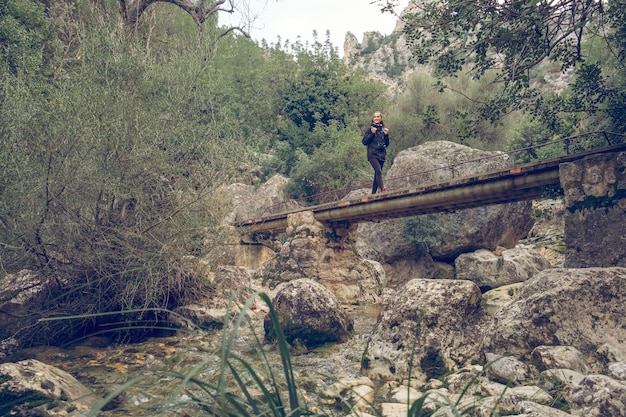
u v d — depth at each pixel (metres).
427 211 12.16
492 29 9.00
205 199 8.70
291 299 7.57
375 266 15.76
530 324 4.90
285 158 30.81
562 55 10.19
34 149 6.97
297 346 7.19
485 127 25.48
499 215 15.97
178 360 6.22
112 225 7.62
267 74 36.03
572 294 4.88
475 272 14.52
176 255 8.11
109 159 7.39
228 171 8.91
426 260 16.72
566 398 3.64
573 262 7.60
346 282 14.68
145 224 7.90
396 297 6.30
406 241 16.64
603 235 7.30
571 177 7.76
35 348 6.65
